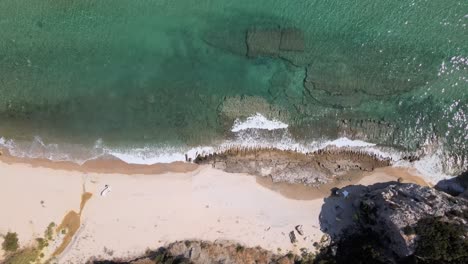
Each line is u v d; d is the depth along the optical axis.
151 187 19.58
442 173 20.47
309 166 20.20
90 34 20.50
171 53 20.62
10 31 20.23
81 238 19.03
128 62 20.55
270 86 20.56
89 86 20.36
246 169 19.97
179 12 20.72
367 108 20.64
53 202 19.25
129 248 19.06
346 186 20.09
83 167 19.64
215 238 19.30
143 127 20.17
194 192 19.62
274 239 19.41
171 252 18.84
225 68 20.61
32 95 20.11
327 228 19.61
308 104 20.55
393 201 18.59
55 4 20.38
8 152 19.59
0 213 19.02
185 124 20.25
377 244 18.81
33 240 18.92
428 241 17.02
